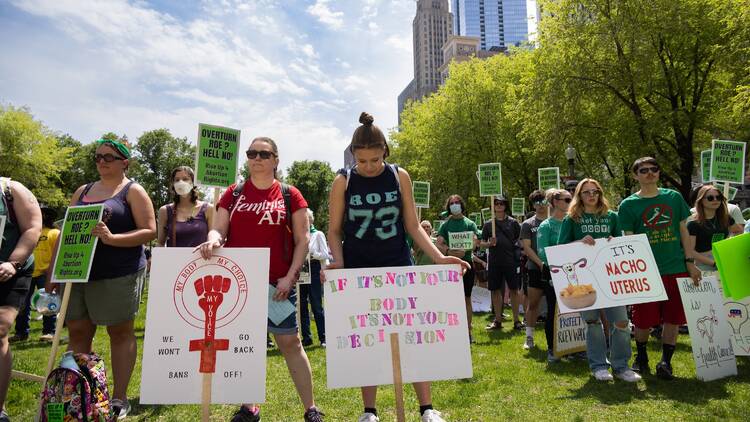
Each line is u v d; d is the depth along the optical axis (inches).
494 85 1082.7
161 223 205.0
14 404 158.4
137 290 141.5
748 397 151.6
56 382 117.8
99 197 142.1
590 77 716.0
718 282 186.4
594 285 171.8
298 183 2410.2
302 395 126.3
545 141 769.6
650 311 179.8
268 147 130.0
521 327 312.3
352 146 117.3
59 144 2208.4
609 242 174.1
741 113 598.2
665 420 133.6
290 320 126.0
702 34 673.6
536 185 1073.5
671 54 717.3
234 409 154.4
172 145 2158.0
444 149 1119.0
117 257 135.7
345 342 107.0
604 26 681.6
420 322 109.8
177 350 105.7
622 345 178.5
